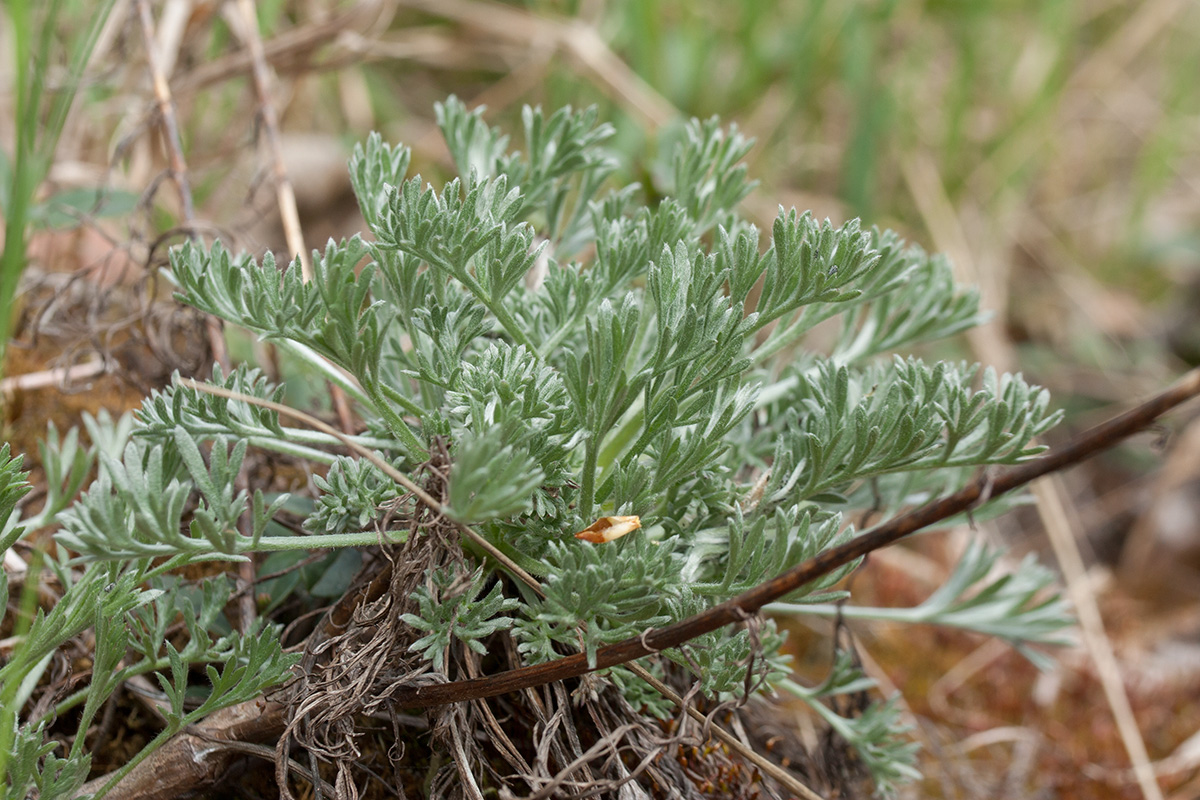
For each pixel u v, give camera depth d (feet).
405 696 1.57
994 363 2.86
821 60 3.08
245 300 1.55
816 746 1.82
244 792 1.64
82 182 2.03
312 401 1.82
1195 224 3.56
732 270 1.57
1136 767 1.91
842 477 1.60
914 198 3.11
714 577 1.62
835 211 3.03
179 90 2.02
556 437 1.58
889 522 1.50
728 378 1.58
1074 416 3.12
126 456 1.52
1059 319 3.30
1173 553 2.85
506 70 3.03
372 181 1.63
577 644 1.56
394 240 1.55
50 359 1.88
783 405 1.71
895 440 1.59
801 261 1.57
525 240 1.56
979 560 1.75
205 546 1.53
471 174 1.58
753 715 1.76
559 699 1.60
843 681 1.69
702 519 1.61
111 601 1.56
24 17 1.58
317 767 1.57
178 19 2.11
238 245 1.93
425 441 1.59
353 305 1.54
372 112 2.85
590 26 2.89
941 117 3.31
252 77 2.08
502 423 1.52
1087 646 2.13
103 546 1.52
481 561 1.60
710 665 1.56
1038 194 3.52
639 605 1.54
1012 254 3.39
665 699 1.62
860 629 2.11
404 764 1.65
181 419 1.57
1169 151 3.30
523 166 1.71
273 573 1.65
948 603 1.75
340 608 1.60
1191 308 3.46
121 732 1.66
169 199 2.17
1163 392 1.46
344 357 1.56
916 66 3.31
